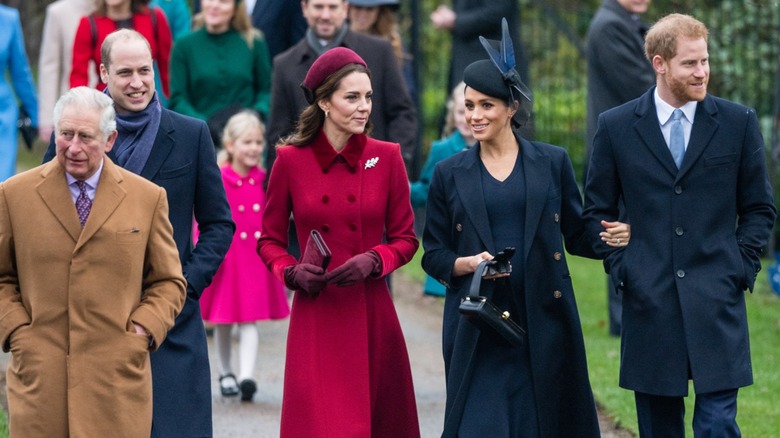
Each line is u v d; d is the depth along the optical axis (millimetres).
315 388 20109
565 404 20609
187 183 20016
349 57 20281
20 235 18094
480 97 20266
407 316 36500
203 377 19734
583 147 51594
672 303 20141
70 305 17953
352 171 20625
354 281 19844
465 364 20344
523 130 21031
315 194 20547
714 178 20250
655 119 20484
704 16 48750
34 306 18062
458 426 20266
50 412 17969
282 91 28391
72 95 17797
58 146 17797
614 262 20562
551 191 20516
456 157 20938
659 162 20375
